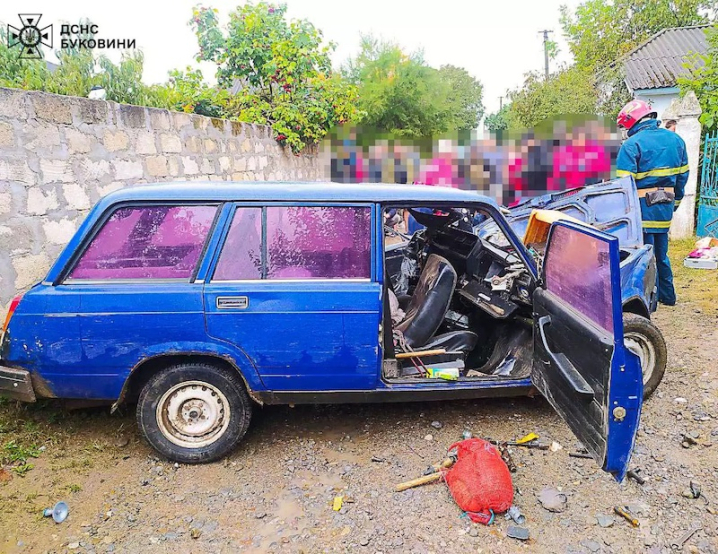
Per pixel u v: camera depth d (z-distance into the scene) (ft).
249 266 10.76
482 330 14.38
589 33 90.33
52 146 14.75
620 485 10.30
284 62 30.78
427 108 39.34
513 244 12.07
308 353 10.73
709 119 29.68
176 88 29.55
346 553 8.71
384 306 11.48
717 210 30.07
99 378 10.56
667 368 15.19
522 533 9.03
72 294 10.36
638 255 13.82
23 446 11.37
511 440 11.82
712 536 8.98
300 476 10.75
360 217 11.09
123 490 10.28
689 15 84.38
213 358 11.02
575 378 9.49
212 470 10.96
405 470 10.86
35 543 8.87
